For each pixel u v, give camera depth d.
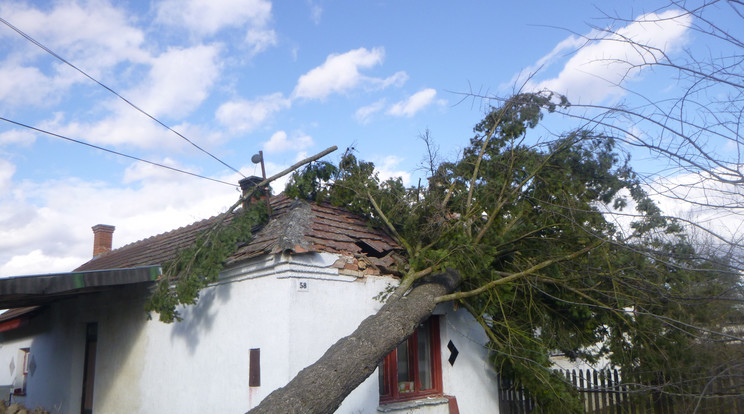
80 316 11.52
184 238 10.95
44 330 13.09
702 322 6.23
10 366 15.84
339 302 7.38
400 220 8.40
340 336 7.27
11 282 6.58
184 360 8.38
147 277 7.97
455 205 8.24
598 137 7.20
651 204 6.67
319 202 8.64
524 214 8.14
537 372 7.62
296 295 6.83
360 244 8.35
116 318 10.32
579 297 8.07
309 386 5.21
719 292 5.15
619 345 8.32
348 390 5.50
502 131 8.41
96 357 10.79
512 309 8.16
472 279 7.96
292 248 6.79
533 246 8.11
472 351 9.26
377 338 5.93
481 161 8.64
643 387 6.67
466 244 7.18
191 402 8.03
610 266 7.09
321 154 8.49
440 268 7.22
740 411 6.83
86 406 11.10
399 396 8.05
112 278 7.57
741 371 5.42
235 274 7.60
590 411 8.65
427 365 8.79
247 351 7.21
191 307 8.46
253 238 7.85
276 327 6.81
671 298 5.99
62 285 7.05
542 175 8.08
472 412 8.91
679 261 5.37
